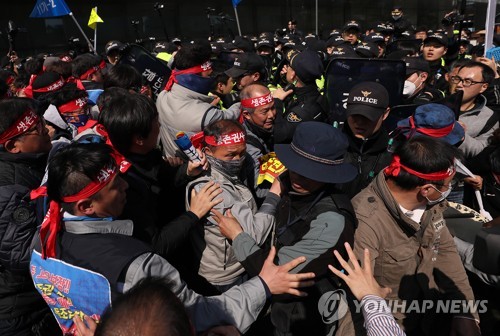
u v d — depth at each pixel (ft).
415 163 5.15
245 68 12.79
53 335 6.32
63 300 4.52
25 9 38.11
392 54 16.98
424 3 53.88
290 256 5.17
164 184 6.77
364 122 7.27
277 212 5.96
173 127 8.90
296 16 50.47
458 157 5.44
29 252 5.69
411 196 5.43
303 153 5.15
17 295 5.92
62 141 7.82
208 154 6.77
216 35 45.32
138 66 12.00
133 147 6.04
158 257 4.43
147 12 43.24
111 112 5.91
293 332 5.51
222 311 4.58
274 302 5.64
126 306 2.72
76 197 4.35
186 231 5.67
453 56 22.26
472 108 10.48
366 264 4.56
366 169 7.41
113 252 4.29
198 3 45.32
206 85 8.91
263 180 8.32
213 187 6.03
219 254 6.39
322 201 5.32
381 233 5.59
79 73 14.98
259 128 9.21
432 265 5.88
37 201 5.78
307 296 5.38
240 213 6.01
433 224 5.70
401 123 8.18
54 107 9.16
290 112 10.08
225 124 6.64
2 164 6.27
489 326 7.02
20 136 6.39
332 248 4.96
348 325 5.49
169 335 2.60
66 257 4.41
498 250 3.34
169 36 44.55
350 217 5.23
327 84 9.67
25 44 38.22
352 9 52.60
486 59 13.16
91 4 40.70
